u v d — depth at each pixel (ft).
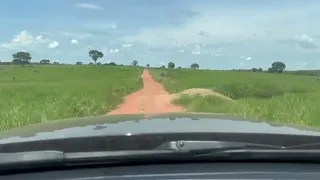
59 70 414.82
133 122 8.79
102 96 112.16
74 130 8.04
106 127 8.16
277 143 7.45
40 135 7.73
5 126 51.37
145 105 102.83
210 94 104.47
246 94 159.53
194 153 6.94
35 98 96.68
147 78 358.43
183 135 7.43
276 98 87.20
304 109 63.46
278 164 7.12
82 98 93.66
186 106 98.02
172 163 6.99
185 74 362.53
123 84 213.46
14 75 364.99
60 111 69.72
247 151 7.00
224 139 7.41
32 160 6.69
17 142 7.24
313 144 7.52
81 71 412.77
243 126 8.46
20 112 58.18
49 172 6.82
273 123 9.57
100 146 7.15
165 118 9.56
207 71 406.41
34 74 375.04
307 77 306.35
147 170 6.79
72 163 6.79
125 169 6.84
